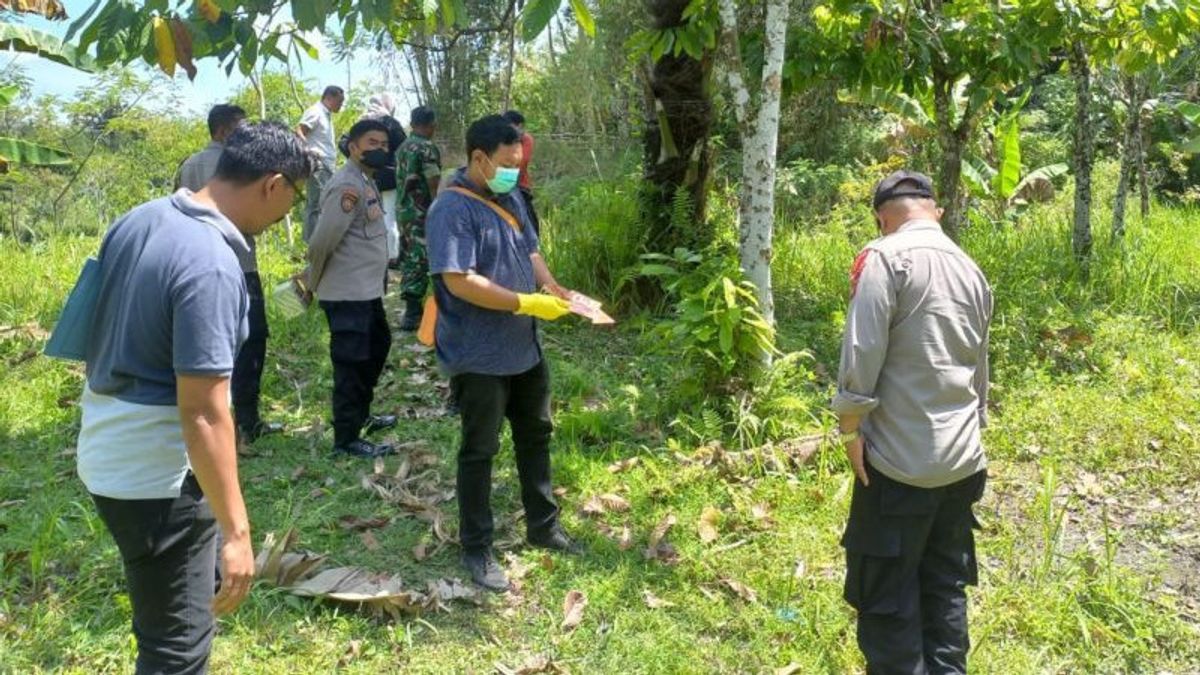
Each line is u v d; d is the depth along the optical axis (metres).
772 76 5.60
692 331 5.56
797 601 4.00
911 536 3.17
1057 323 7.17
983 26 7.08
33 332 7.00
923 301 3.09
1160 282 8.04
